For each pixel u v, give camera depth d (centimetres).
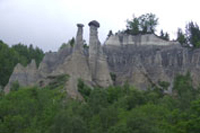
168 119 5822
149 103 6994
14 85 8844
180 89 8288
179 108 6725
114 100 7762
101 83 9112
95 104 6450
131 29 12175
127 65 10006
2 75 11319
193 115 5484
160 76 9412
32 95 7762
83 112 6094
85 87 8350
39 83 8944
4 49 12738
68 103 7000
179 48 10250
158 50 10238
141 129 4894
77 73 8856
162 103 7306
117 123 5325
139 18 12462
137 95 7600
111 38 10812
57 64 9556
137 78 9156
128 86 8412
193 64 9731
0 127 5869
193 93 8038
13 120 5950
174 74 9744
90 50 9469
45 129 5606
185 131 5303
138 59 9575
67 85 8169
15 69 9444
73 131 5062
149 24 12381
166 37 12350
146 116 5522
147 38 10700
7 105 6938
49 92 7850
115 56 10375
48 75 8988
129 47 10662
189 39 12275
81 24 9512
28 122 6078
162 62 10144
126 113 5906
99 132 5178
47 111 6353
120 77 9594
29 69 9519
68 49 9769
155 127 5091
